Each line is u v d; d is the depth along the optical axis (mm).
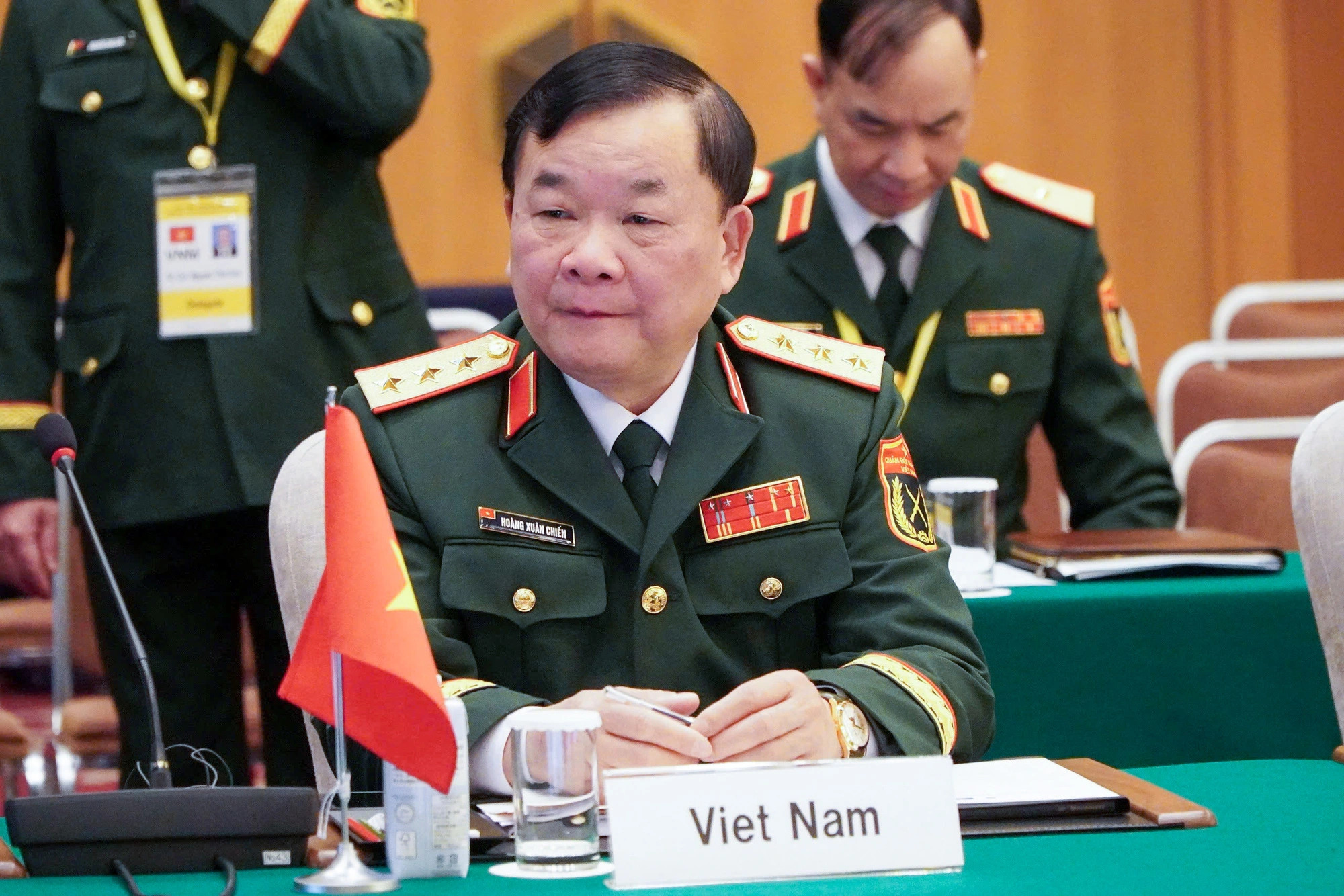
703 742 4125
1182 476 9320
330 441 3611
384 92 7262
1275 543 8688
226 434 7137
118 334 7203
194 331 7180
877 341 8594
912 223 8680
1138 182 15906
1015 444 8688
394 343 7535
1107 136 15859
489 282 14430
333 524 3566
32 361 7492
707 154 4496
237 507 7125
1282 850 3711
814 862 3527
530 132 4504
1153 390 15953
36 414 7457
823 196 8758
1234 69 15859
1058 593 6727
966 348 8625
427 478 4793
